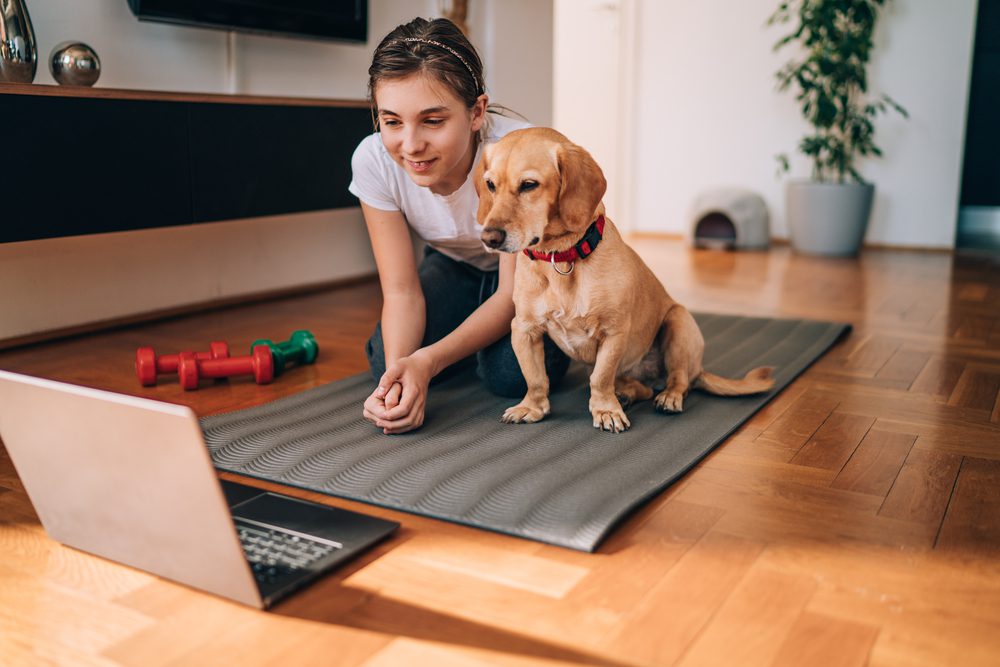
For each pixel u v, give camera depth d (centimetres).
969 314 293
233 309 298
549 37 417
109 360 227
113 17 254
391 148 150
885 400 191
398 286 178
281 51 309
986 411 183
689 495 137
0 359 229
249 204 260
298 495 138
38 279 247
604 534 121
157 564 111
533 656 95
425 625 101
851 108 451
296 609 104
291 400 186
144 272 277
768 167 498
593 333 160
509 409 171
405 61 141
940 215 464
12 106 198
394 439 160
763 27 484
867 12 427
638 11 513
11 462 154
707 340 249
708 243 473
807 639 97
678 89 512
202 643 97
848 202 436
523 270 158
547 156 141
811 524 127
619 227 535
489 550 119
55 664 93
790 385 203
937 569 114
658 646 96
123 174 224
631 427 166
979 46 500
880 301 318
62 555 118
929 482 143
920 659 94
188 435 95
